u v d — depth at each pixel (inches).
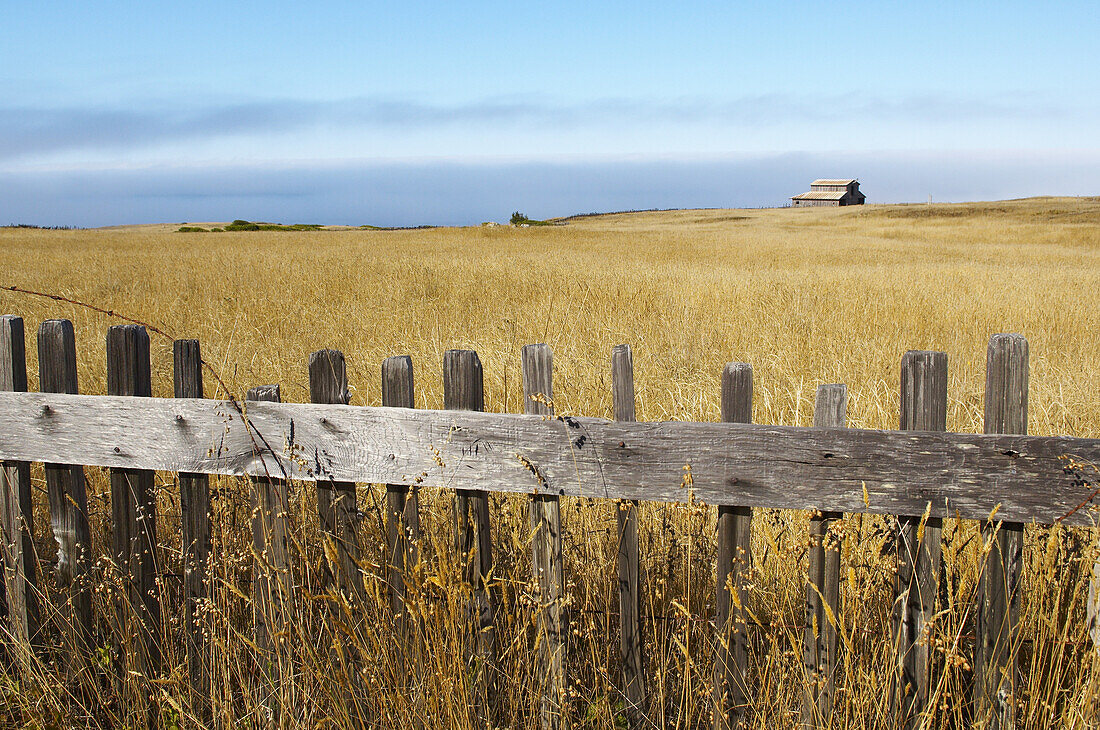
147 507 103.7
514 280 524.1
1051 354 285.7
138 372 100.3
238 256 783.1
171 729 95.9
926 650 86.1
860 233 2094.0
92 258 765.9
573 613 105.7
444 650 86.8
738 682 91.6
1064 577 94.8
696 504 89.0
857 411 174.4
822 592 88.0
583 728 95.7
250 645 96.4
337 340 300.8
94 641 107.7
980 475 81.0
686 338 298.4
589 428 88.1
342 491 96.9
